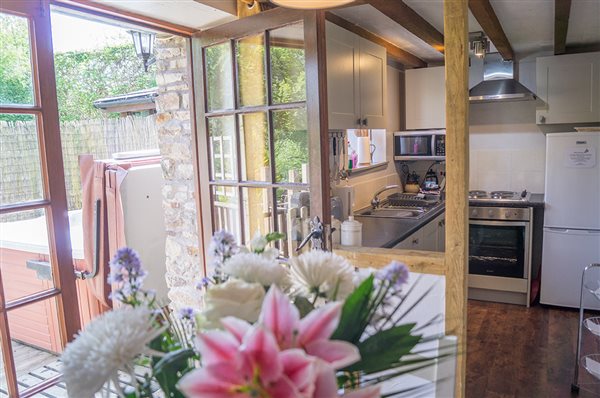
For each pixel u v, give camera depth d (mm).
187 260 3182
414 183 5031
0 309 1897
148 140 5883
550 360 3287
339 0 1308
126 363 648
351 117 3090
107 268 3412
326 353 575
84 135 5766
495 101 4691
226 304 659
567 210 4051
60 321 2078
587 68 4148
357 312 667
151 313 710
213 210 2895
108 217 3463
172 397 719
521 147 4797
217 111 2754
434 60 4859
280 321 586
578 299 4105
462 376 2064
